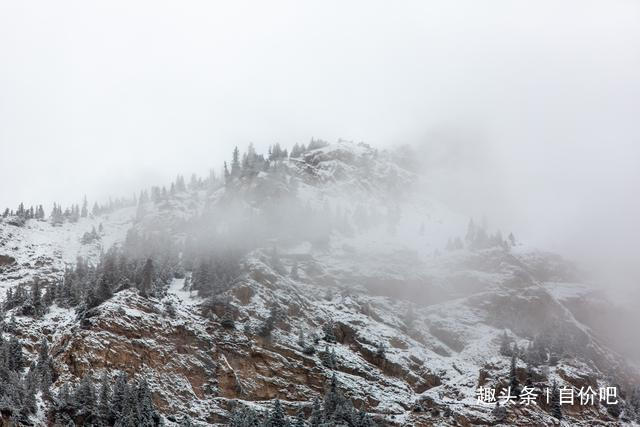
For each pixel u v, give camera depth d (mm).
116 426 132375
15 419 128375
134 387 142125
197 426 143000
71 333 152000
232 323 168125
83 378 140625
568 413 166375
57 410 134250
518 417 158125
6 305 171125
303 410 156750
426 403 163000
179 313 166375
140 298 164250
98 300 162750
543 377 171250
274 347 168375
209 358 159625
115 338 151125
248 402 155125
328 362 169875
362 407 159875
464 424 156250
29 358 151625
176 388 150625
